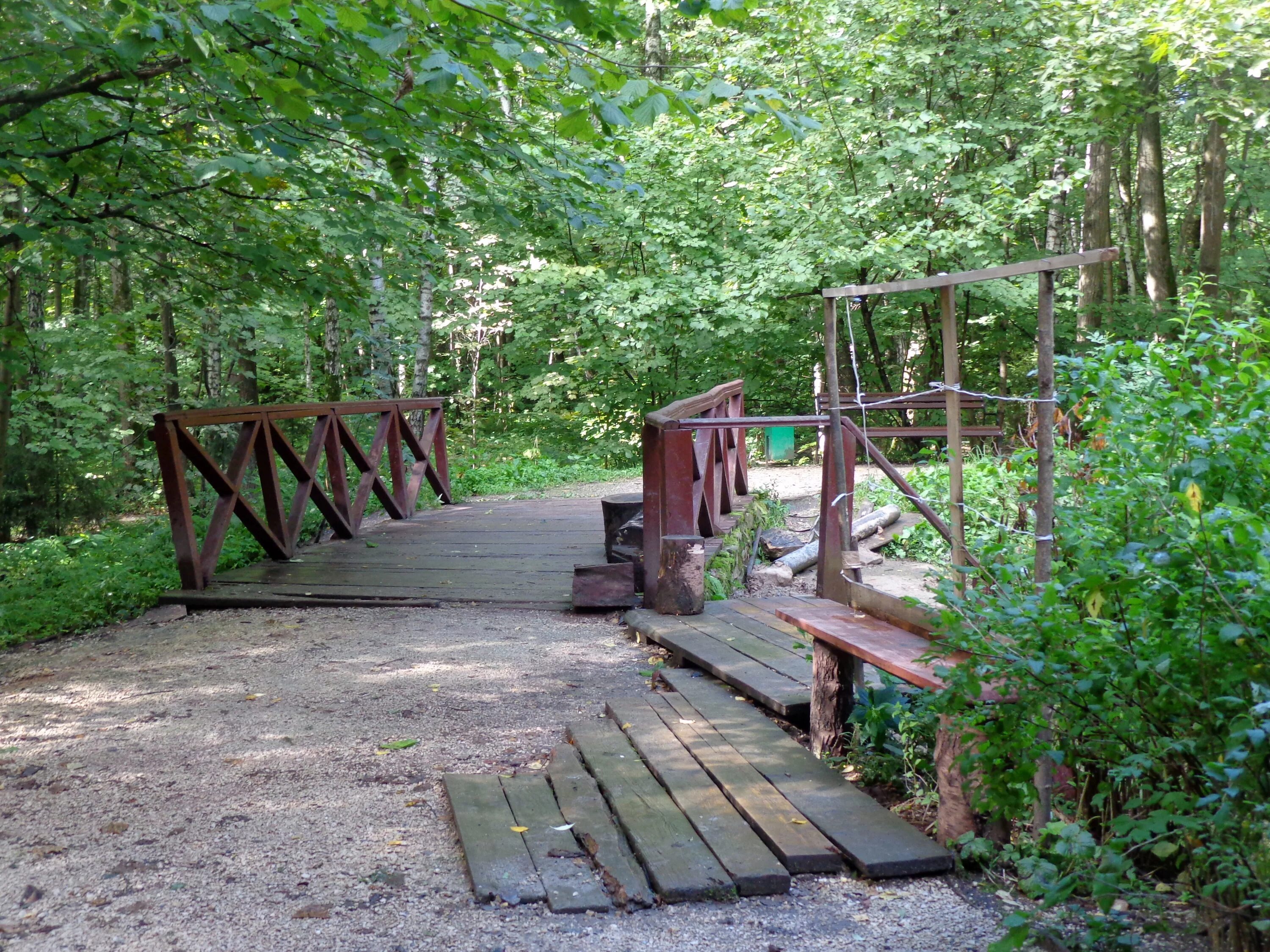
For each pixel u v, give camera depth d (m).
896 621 3.58
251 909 2.62
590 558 7.70
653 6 13.27
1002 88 14.93
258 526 7.54
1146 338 14.82
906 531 8.63
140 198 6.46
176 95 5.80
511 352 19.22
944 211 14.19
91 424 11.72
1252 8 10.71
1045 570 2.71
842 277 14.76
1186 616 2.16
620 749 3.70
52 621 6.17
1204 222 15.66
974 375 19.44
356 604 6.52
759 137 13.73
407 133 5.65
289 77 4.95
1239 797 2.02
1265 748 1.94
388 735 4.05
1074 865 2.46
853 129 13.24
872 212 13.66
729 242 15.13
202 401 11.68
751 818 3.03
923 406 10.39
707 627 5.31
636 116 3.61
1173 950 2.30
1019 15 12.99
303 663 5.18
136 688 4.78
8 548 9.27
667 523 5.73
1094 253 2.51
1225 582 2.08
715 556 7.09
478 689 4.69
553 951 2.40
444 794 3.42
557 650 5.41
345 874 2.82
